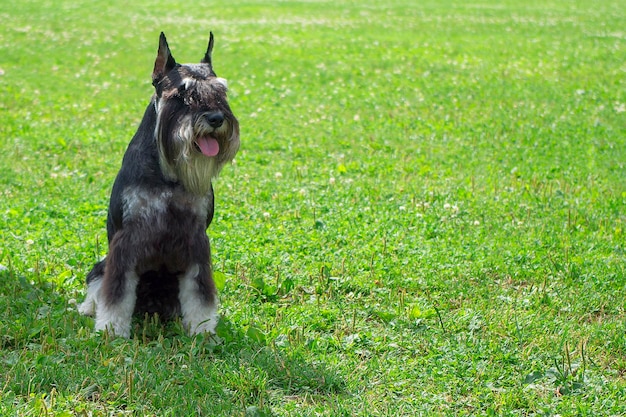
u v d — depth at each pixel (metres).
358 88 19.14
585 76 20.75
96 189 11.34
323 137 14.48
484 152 13.81
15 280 7.89
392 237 9.57
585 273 8.60
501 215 10.48
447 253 9.08
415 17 32.84
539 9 36.19
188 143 6.33
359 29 29.05
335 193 11.21
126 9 33.56
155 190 6.59
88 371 6.07
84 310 7.32
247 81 19.72
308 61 22.47
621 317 7.69
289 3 37.06
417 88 19.16
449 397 6.13
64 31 26.94
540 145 14.22
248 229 9.75
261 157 13.18
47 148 13.59
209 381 6.07
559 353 6.82
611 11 35.66
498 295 8.09
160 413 5.70
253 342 6.85
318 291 8.14
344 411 5.78
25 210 10.28
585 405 5.95
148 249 6.66
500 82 19.92
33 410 5.53
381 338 7.05
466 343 6.96
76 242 9.24
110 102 17.42
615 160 13.29
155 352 6.48
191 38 26.36
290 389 6.15
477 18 32.78
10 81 19.17
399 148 14.02
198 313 6.85
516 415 5.88
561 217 10.45
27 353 6.36
